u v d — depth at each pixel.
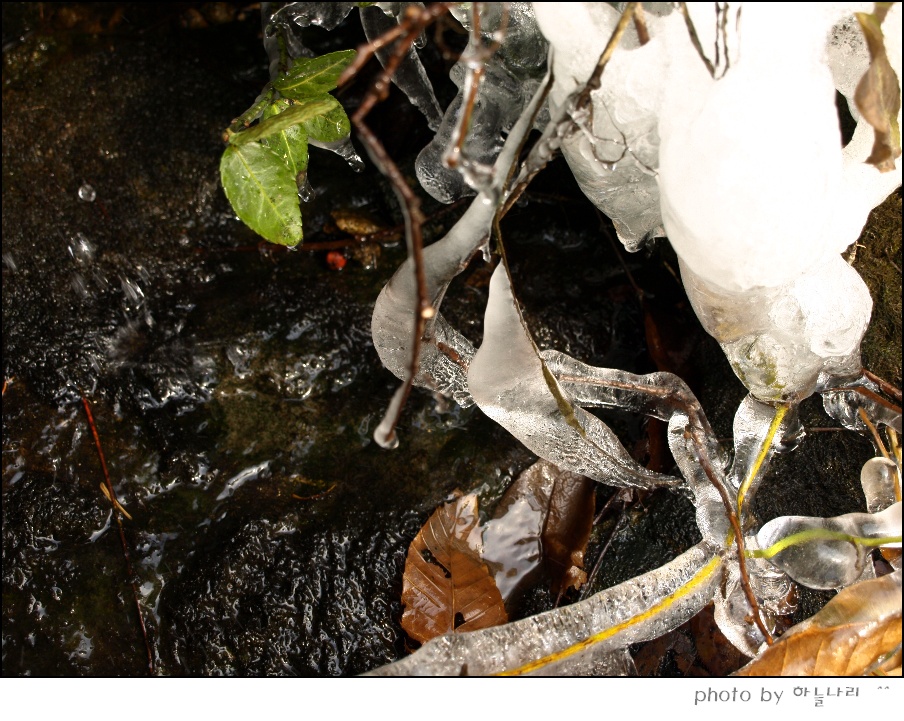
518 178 0.40
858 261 0.46
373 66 0.56
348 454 0.51
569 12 0.37
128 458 0.51
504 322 0.41
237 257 0.55
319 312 0.53
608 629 0.42
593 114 0.39
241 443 0.51
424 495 0.50
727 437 0.48
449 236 0.40
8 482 0.50
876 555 0.44
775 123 0.36
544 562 0.48
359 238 0.55
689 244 0.38
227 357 0.52
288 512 0.50
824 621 0.41
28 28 0.58
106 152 0.56
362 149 0.56
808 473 0.46
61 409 0.52
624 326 0.52
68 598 0.48
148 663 0.47
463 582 0.47
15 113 0.57
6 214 0.55
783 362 0.42
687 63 0.38
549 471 0.49
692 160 0.37
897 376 0.45
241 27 0.59
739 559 0.42
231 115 0.57
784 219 0.37
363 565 0.48
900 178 0.40
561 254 0.54
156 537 0.49
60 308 0.54
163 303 0.54
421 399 0.51
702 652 0.45
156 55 0.58
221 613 0.48
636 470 0.47
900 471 0.42
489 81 0.44
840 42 0.40
